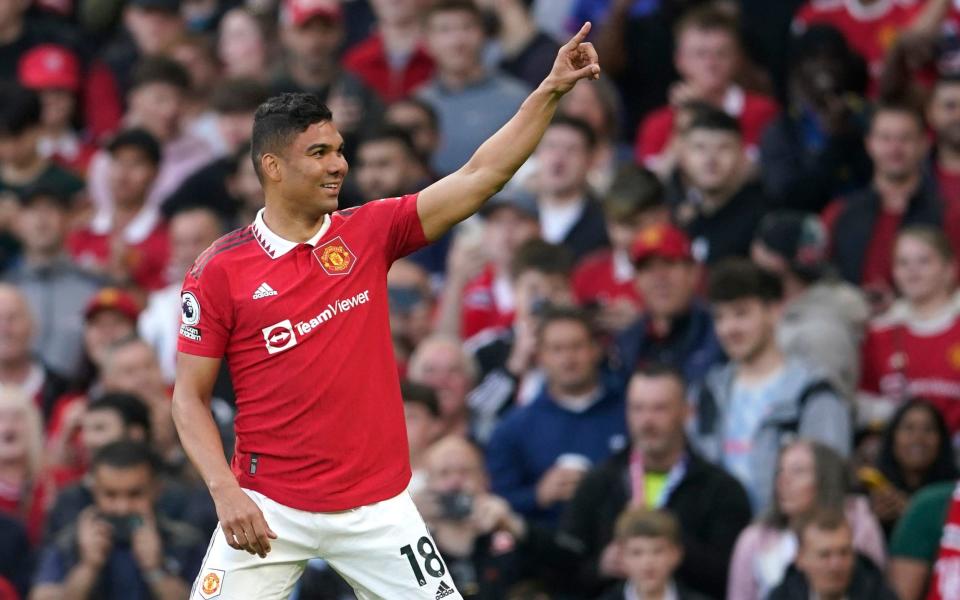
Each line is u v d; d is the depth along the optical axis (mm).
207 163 50125
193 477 37531
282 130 21406
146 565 33969
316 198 21531
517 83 51812
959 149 44938
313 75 53719
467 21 50750
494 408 39938
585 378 37688
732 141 43438
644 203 42188
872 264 42844
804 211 45844
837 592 32031
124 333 43875
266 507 21875
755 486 35969
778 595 32594
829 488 33312
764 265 39781
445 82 51281
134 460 34312
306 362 21672
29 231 47125
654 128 49719
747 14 53906
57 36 60594
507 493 37500
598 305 40062
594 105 49625
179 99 52938
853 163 45844
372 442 21938
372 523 21938
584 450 37500
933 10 48719
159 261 49000
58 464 39312
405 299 42125
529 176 45688
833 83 46000
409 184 45750
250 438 21938
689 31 49281
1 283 46812
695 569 33406
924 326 39156
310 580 33312
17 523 36969
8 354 43594
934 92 45156
